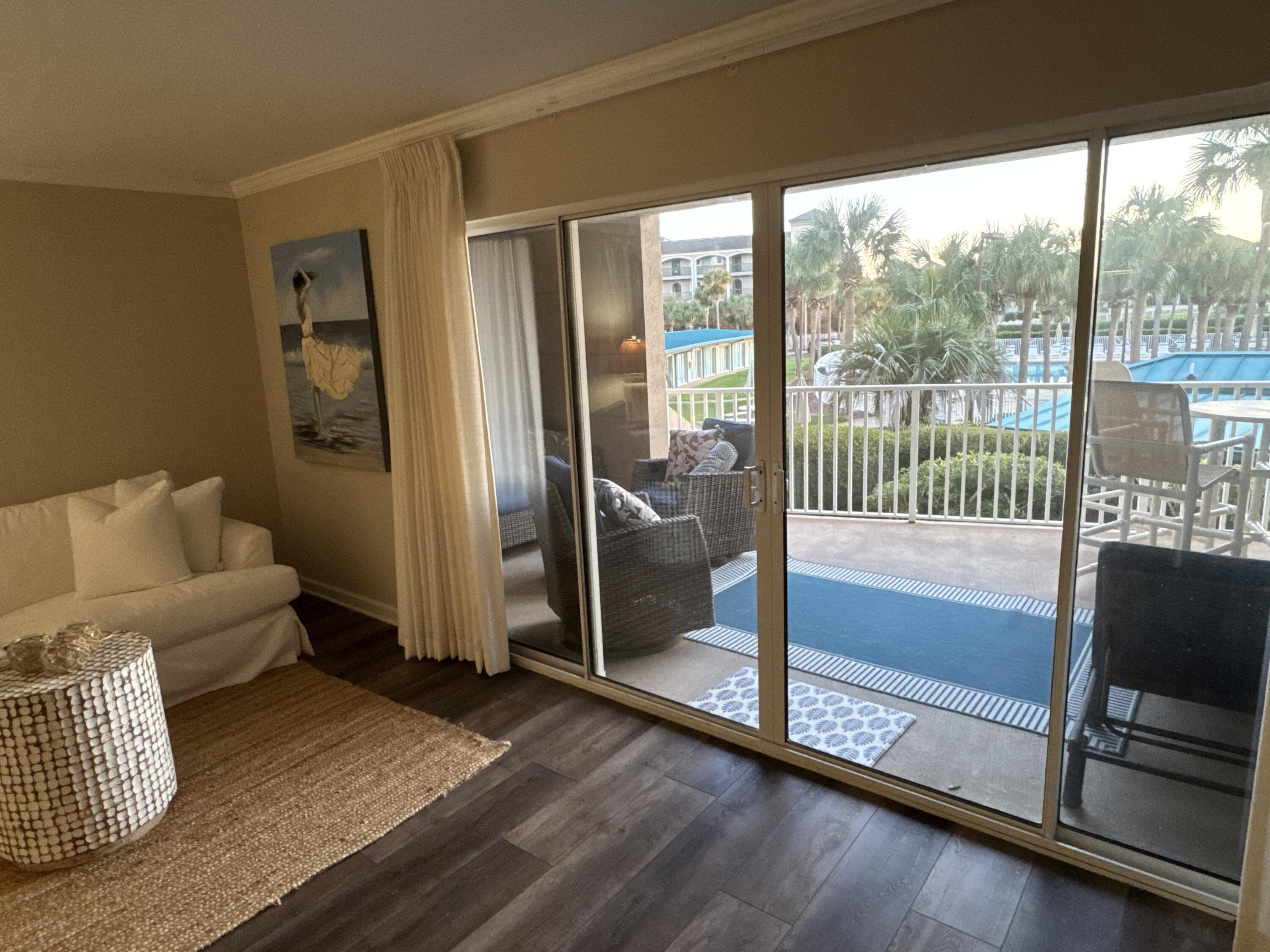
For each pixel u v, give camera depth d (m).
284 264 4.16
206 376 4.39
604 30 2.28
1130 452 2.03
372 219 3.65
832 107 2.22
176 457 4.30
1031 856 2.28
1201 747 2.08
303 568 4.75
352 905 2.19
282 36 2.22
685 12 2.18
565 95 2.74
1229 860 2.07
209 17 2.07
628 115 2.65
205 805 2.68
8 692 2.27
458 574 3.58
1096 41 1.81
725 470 2.85
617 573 3.25
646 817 2.51
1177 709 2.09
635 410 3.01
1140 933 1.98
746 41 2.29
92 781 2.37
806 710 2.93
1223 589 1.98
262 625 3.66
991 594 2.58
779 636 2.73
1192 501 1.97
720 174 2.48
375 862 2.37
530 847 2.39
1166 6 1.71
